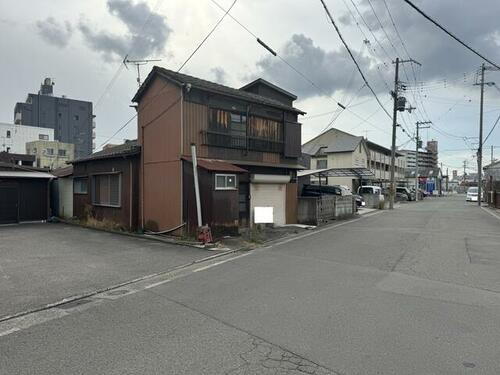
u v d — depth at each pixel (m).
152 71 14.04
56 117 64.12
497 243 11.76
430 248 10.86
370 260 9.20
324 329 4.75
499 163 58.94
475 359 3.92
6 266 8.73
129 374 3.65
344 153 43.06
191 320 5.12
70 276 7.82
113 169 16.08
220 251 10.53
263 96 18.53
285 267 8.45
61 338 4.58
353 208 22.77
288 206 17.42
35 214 19.25
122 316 5.36
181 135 13.00
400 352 4.08
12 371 3.74
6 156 26.88
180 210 13.01
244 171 13.26
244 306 5.69
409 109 31.78
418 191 53.72
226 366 3.79
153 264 8.97
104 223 15.99
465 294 6.29
